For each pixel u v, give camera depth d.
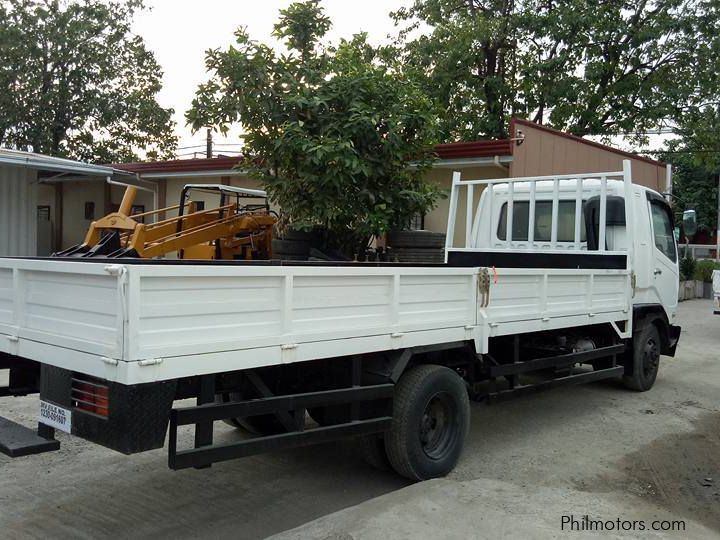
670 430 6.22
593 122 21.72
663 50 21.42
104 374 3.03
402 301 4.31
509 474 4.93
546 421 6.54
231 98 8.41
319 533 3.71
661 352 8.30
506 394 5.53
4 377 7.15
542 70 20.84
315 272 3.71
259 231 10.68
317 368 4.27
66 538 3.80
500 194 8.24
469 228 8.30
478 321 4.95
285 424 3.86
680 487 4.70
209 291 3.22
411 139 8.88
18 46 23.34
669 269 8.21
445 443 4.86
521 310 5.40
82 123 25.50
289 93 8.45
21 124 24.06
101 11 24.78
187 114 8.62
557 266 7.18
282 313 3.57
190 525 4.03
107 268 2.98
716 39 20.28
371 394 4.21
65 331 3.34
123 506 4.29
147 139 27.05
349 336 3.95
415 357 4.76
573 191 7.71
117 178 17.84
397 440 4.46
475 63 21.75
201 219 10.12
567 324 6.00
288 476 4.92
